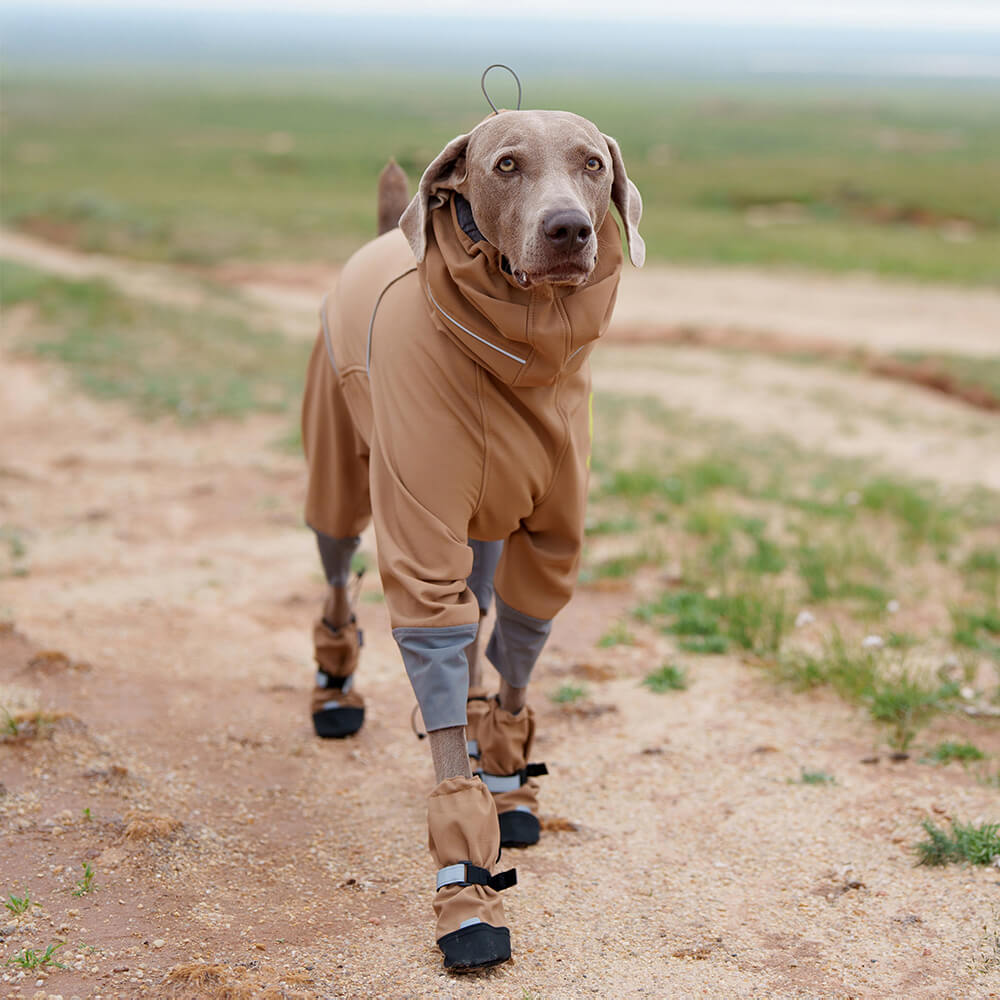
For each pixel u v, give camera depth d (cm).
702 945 140
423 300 144
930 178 1644
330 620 183
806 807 166
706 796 170
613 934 142
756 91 5766
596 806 168
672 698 197
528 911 146
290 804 167
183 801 163
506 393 142
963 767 175
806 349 635
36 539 257
